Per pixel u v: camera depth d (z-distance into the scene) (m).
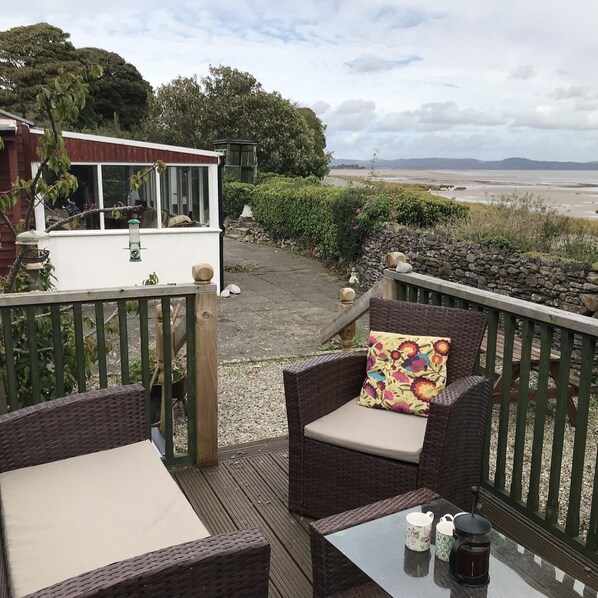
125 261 9.09
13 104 25.09
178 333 3.83
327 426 2.48
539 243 7.46
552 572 1.54
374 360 2.78
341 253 11.62
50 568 1.51
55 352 2.75
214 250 9.60
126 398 2.23
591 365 2.15
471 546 1.46
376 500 2.33
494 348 2.74
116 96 28.20
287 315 8.34
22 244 3.43
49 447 2.10
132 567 1.26
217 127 23.16
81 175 8.77
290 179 18.08
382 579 1.49
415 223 10.34
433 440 2.16
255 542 1.36
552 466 2.36
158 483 1.95
